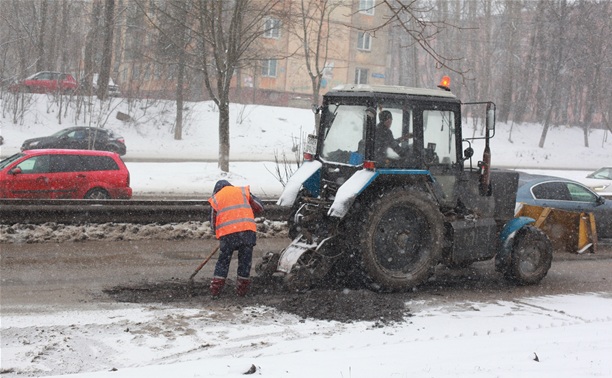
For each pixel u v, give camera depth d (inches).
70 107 1397.6
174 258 436.5
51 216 487.5
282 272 369.7
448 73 2076.8
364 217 358.3
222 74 949.2
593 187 899.4
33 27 1668.3
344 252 366.9
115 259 422.9
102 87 1427.2
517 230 403.5
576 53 2082.9
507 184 406.6
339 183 376.8
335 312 320.8
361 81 2085.4
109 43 1427.2
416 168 372.2
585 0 1956.2
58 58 1728.6
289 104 1943.9
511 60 2028.8
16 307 308.7
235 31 928.9
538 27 2086.6
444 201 382.0
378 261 362.6
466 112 2191.2
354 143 373.7
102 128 1181.7
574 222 500.1
